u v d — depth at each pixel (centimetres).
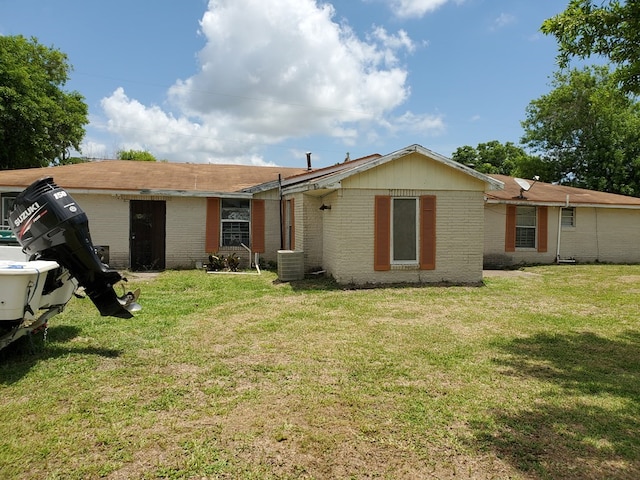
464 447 308
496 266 1508
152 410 359
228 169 1702
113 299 559
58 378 421
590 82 2639
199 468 277
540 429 335
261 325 634
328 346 538
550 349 541
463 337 587
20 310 434
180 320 661
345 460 290
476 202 1033
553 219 1603
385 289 942
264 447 304
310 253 1162
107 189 1227
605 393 407
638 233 1695
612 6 549
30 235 504
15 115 1852
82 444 304
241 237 1391
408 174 998
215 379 428
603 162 2631
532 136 2956
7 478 264
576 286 1048
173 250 1321
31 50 2386
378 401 381
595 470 281
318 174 1347
